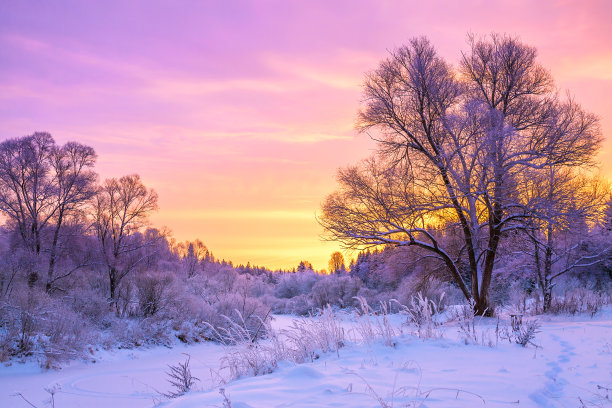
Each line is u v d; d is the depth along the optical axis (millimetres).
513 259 29172
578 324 13133
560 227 19766
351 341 8688
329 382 5203
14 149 33594
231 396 4621
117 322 26984
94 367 20156
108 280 36062
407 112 21516
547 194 19734
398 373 5863
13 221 34156
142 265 38281
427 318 9445
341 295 45094
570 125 19859
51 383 16547
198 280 46219
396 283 42281
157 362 21750
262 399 4426
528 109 20922
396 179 21250
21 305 21609
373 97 21812
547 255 22172
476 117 19125
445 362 6824
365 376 5621
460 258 24297
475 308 20234
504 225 21688
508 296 30031
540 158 19766
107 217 37438
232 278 55562
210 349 26281
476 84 22000
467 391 4773
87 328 24047
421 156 21625
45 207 34250
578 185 20984
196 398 4859
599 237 25453
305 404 4152
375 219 20891
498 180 19016
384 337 8516
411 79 20703
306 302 49812
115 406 13398
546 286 21703
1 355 18734
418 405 4113
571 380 5723
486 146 18516
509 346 8773
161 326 28016
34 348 20219
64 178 35000
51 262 32938
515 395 4719
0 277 26031
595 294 23438
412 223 21500
